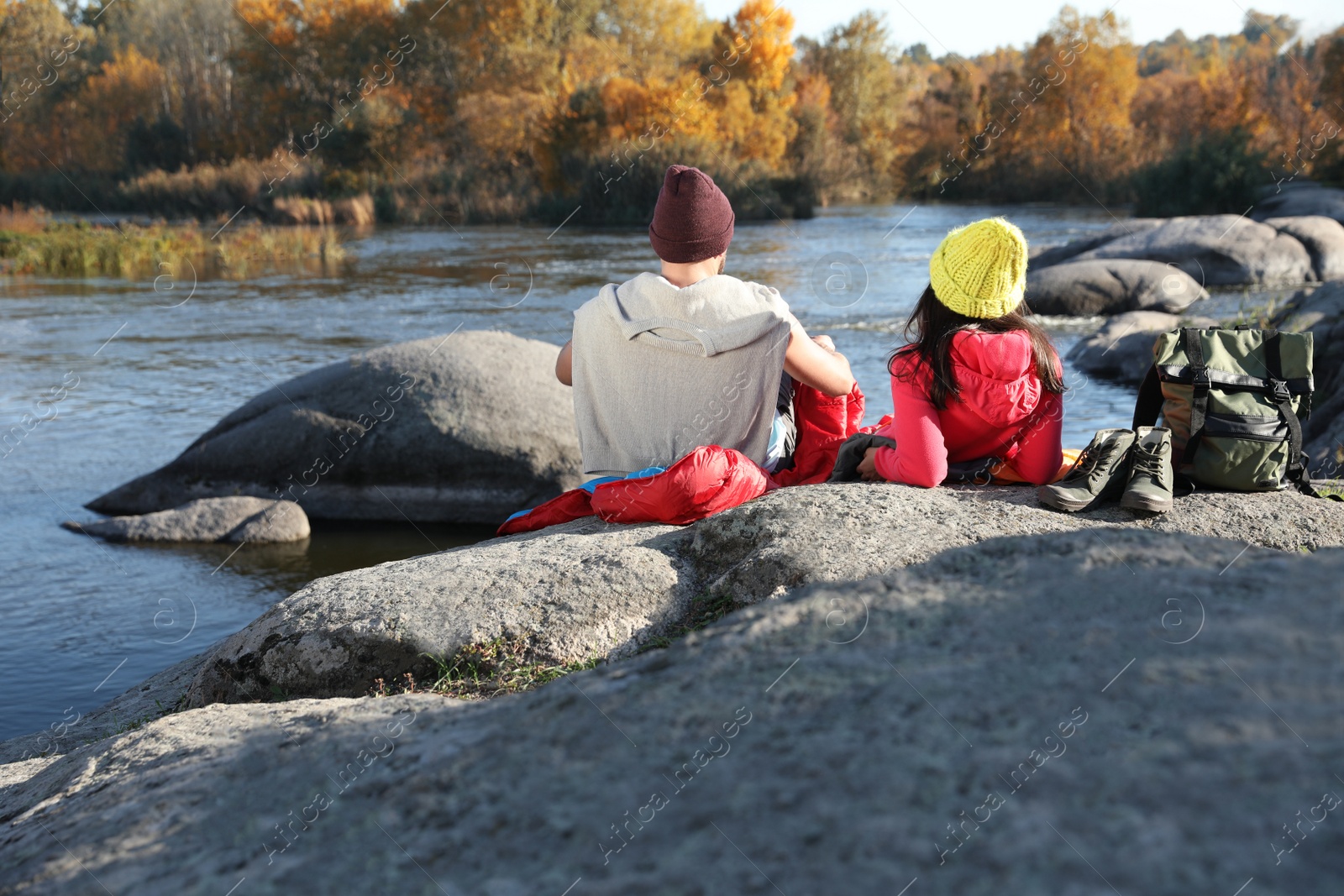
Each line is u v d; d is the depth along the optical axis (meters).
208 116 43.09
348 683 2.77
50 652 4.46
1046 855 1.30
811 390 3.58
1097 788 1.41
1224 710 1.55
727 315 3.16
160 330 11.74
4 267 18.22
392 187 30.92
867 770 1.54
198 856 1.71
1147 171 27.02
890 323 11.90
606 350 3.28
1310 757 1.41
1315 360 7.27
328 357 10.20
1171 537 2.42
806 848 1.40
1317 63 27.08
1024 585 2.16
